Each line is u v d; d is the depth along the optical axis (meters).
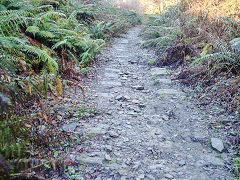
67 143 2.80
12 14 4.12
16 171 1.90
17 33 4.37
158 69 5.96
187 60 5.77
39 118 2.81
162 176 2.38
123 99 4.38
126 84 5.22
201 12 6.87
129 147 2.89
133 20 15.75
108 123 3.46
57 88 3.00
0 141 2.00
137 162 2.59
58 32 5.31
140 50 8.23
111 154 2.72
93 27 9.28
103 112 3.81
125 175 2.37
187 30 6.64
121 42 9.62
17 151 2.07
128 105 4.13
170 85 5.03
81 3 10.58
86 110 3.75
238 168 2.42
